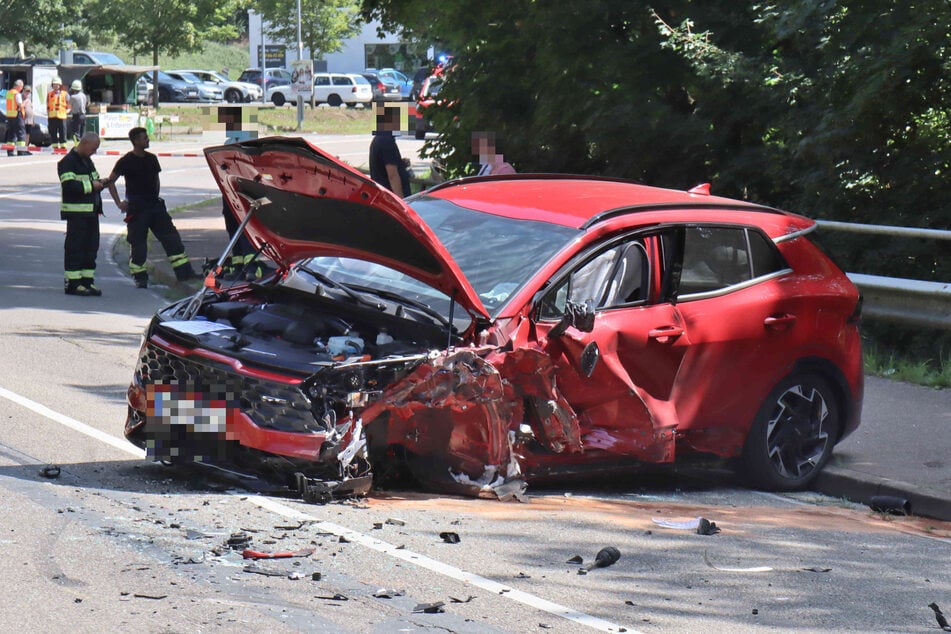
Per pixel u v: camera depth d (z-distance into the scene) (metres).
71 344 21.45
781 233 15.57
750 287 15.00
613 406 13.59
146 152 29.00
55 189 54.28
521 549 11.34
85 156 27.53
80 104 80.50
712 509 14.07
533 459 13.30
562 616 9.52
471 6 32.88
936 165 26.31
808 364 15.40
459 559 10.81
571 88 31.73
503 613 9.47
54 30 119.69
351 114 119.38
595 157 33.25
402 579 10.12
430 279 13.06
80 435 14.93
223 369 12.45
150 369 13.21
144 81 120.88
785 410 15.32
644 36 30.89
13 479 12.60
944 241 26.22
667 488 15.18
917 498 14.91
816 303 15.41
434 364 12.05
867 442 17.08
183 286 29.31
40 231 39.62
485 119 33.91
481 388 12.29
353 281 14.57
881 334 24.53
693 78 30.23
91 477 12.92
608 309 13.73
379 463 13.18
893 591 11.05
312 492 12.26
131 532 10.89
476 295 12.80
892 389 20.39
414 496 13.12
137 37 120.38
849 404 15.92
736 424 14.80
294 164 12.48
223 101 133.88
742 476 15.29
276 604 9.23
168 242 29.38
